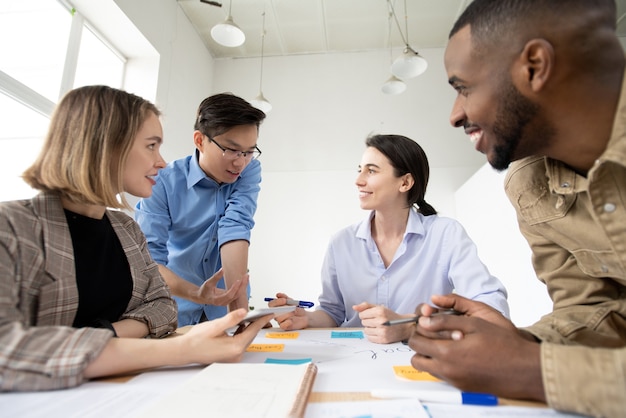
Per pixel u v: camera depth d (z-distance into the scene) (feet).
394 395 1.38
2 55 6.35
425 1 10.85
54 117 2.13
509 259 7.54
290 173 12.21
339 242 4.13
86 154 2.06
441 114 12.26
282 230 11.82
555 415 1.23
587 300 2.20
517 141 1.79
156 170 2.51
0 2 6.37
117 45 9.06
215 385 1.43
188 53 11.32
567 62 1.55
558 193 2.04
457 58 1.80
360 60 12.99
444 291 3.75
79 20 7.88
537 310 6.51
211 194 4.34
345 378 1.65
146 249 2.85
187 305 4.25
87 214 2.33
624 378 1.16
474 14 1.74
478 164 11.77
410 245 3.86
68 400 1.35
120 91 2.33
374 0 10.87
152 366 1.71
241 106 3.78
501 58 1.65
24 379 1.43
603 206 1.76
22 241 1.78
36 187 2.09
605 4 1.61
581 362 1.24
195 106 11.69
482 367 1.35
